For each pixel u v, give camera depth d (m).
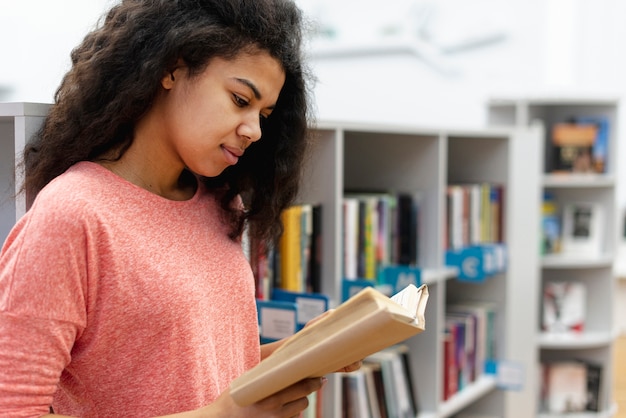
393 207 2.77
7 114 1.24
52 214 1.03
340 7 7.06
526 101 4.44
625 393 5.00
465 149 3.51
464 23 6.72
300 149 1.37
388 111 7.02
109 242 1.07
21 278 1.00
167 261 1.14
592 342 4.43
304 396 1.14
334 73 7.16
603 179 4.44
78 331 1.07
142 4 1.16
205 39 1.11
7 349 0.99
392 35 6.91
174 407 1.13
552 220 4.60
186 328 1.13
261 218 1.39
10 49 6.04
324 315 1.23
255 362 1.36
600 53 6.45
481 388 3.24
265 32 1.15
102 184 1.11
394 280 2.65
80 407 1.15
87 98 1.15
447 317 3.22
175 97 1.15
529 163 3.64
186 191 1.31
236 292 1.27
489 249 3.07
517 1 6.58
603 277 4.61
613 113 4.55
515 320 3.70
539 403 4.52
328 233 2.31
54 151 1.16
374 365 2.60
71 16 5.79
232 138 1.17
